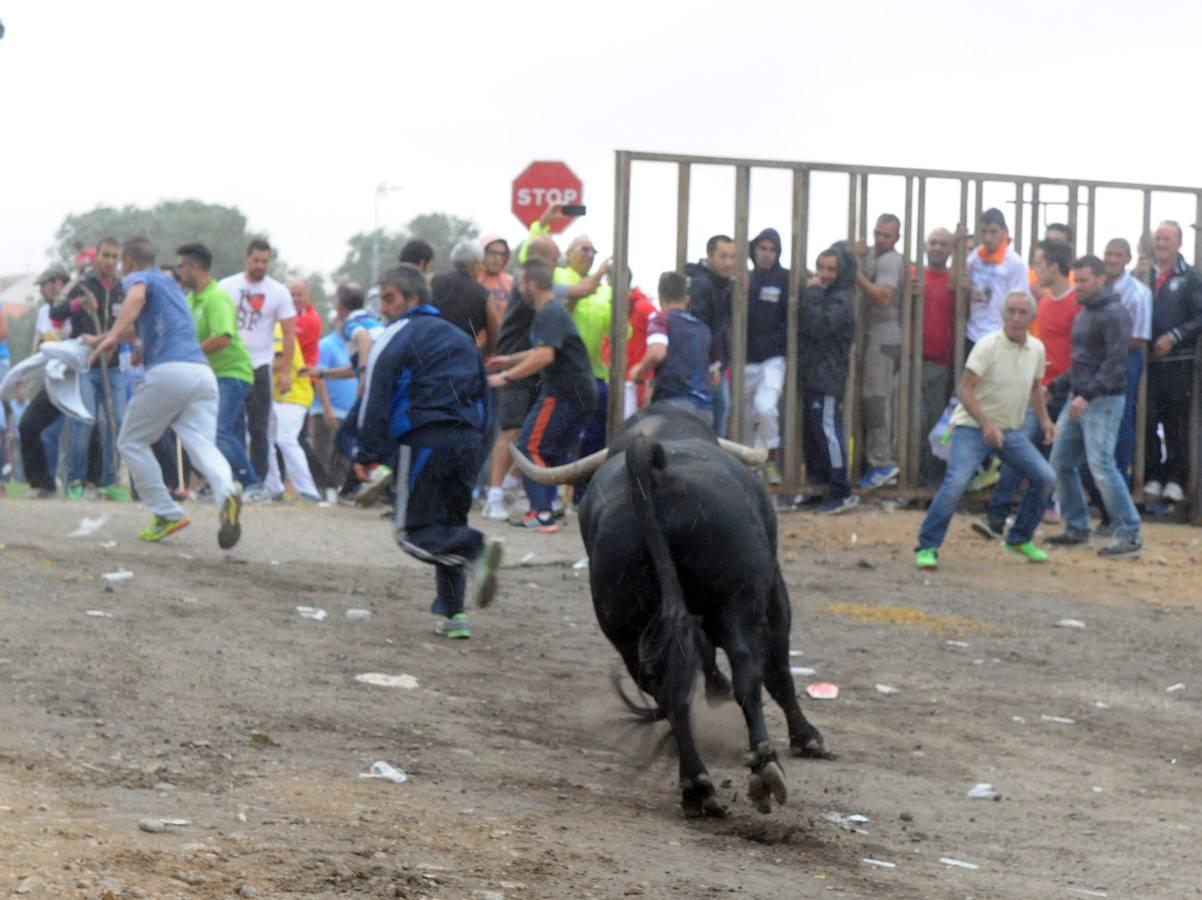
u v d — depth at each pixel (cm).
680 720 791
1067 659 1358
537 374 1797
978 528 1856
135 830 684
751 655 798
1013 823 884
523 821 770
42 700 927
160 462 1909
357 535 1691
